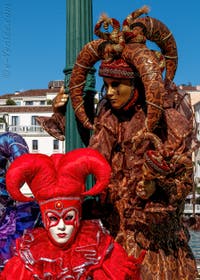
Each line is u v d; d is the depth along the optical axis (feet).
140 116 11.49
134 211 11.46
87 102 12.82
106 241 10.36
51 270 10.12
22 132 129.80
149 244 11.34
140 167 11.35
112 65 11.07
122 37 11.05
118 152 11.73
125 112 11.64
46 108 147.23
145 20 11.55
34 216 13.21
